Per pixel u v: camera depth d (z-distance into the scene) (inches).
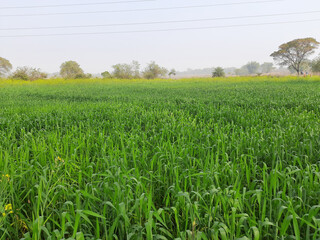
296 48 2191.2
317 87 871.1
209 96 605.9
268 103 453.7
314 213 103.1
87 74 2294.5
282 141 199.0
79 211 95.3
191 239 94.3
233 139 202.1
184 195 105.8
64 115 339.6
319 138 212.2
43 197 121.8
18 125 285.6
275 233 100.4
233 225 100.0
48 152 184.2
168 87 1067.9
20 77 1913.1
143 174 151.0
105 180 134.6
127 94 732.0
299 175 136.4
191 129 251.0
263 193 125.3
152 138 216.2
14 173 137.8
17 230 113.2
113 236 101.8
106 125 289.1
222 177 146.2
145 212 109.0
